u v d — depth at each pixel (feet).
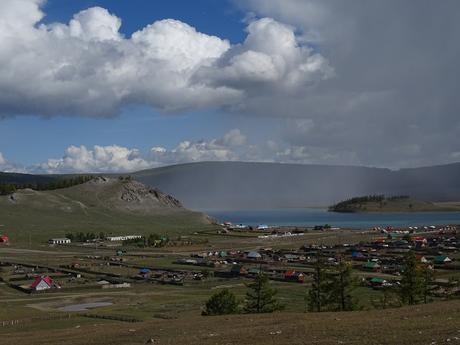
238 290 496.23
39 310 401.08
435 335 124.36
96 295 476.54
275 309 286.05
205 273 630.33
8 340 189.78
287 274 568.00
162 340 157.48
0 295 490.90
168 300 439.63
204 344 141.49
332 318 177.27
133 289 517.55
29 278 602.85
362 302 379.14
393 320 157.28
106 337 175.42
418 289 282.97
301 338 138.82
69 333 197.16
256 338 144.77
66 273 651.66
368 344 122.83
